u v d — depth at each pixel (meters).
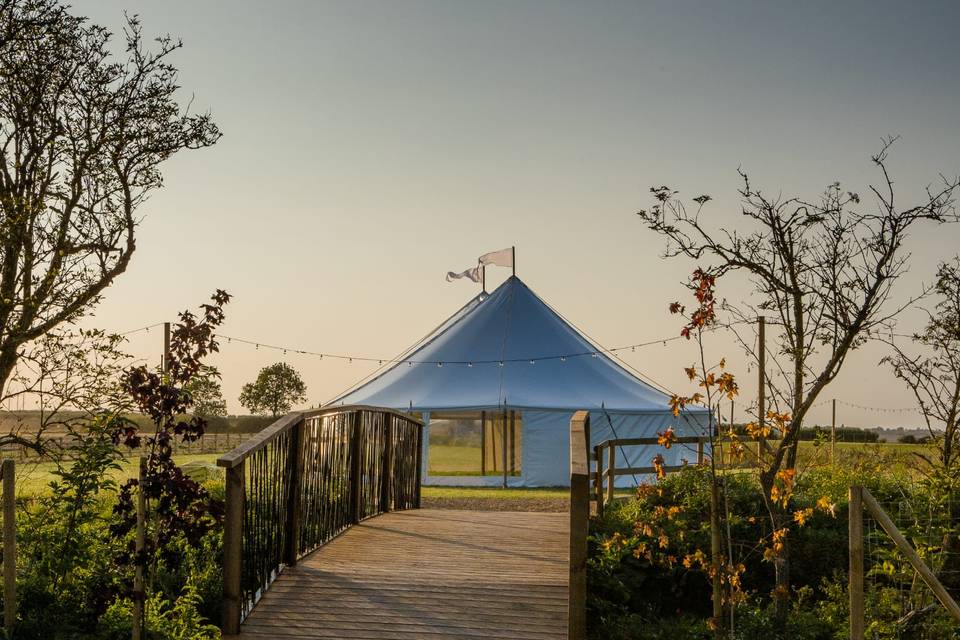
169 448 5.35
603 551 7.98
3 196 10.12
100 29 11.30
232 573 5.77
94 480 6.30
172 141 11.61
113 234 11.07
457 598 6.27
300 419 7.02
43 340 9.20
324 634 5.71
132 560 5.35
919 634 6.43
